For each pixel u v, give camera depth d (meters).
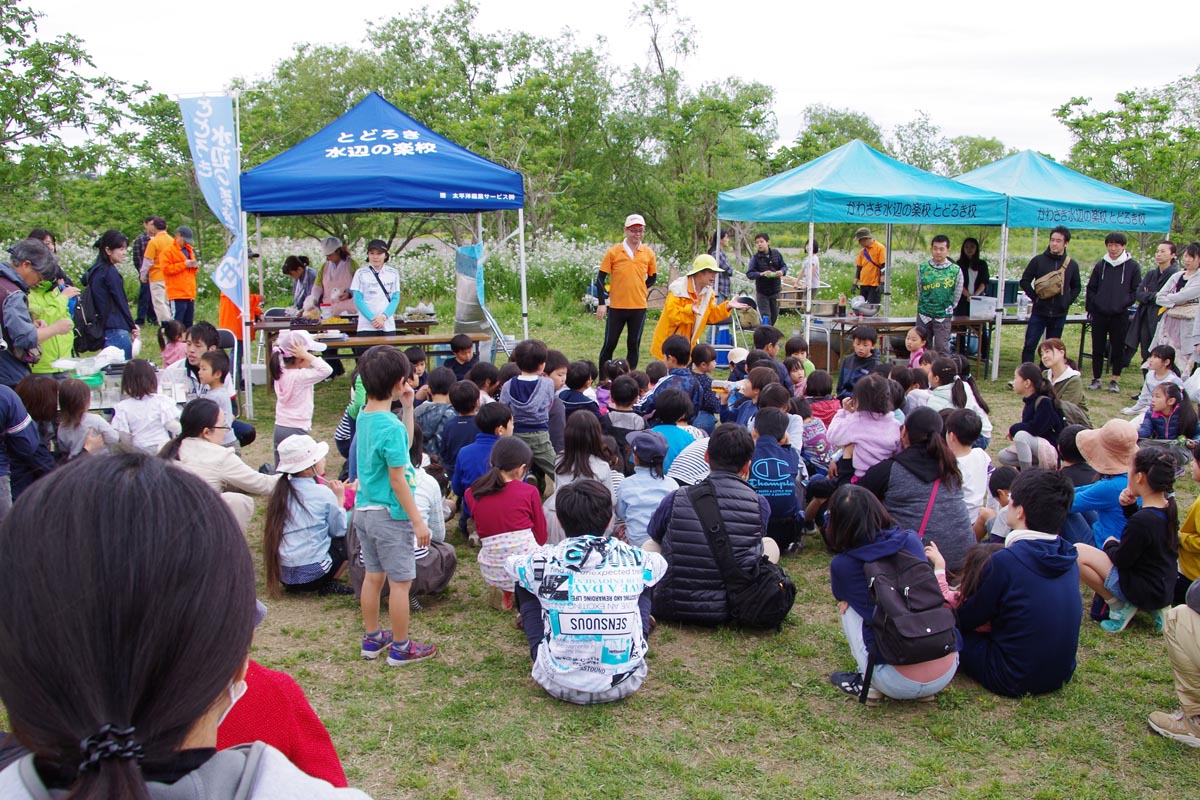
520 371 6.21
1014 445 6.20
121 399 6.14
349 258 10.51
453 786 3.24
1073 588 3.86
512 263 17.83
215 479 4.97
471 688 3.97
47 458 4.73
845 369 7.80
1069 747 3.53
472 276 10.25
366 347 8.92
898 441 5.30
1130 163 21.17
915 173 11.07
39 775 0.76
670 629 4.57
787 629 4.60
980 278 12.09
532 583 3.76
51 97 13.32
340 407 9.43
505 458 4.55
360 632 4.54
